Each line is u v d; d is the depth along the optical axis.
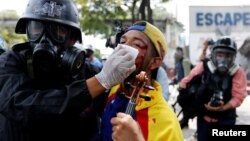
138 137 1.47
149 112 1.95
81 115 1.98
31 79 1.84
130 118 1.49
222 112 4.08
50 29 1.88
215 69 4.09
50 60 1.85
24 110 1.70
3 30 21.47
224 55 4.03
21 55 1.91
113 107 2.04
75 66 1.89
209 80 4.09
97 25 16.00
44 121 1.73
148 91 2.00
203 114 4.13
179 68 11.14
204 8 15.88
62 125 1.87
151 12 14.07
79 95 1.69
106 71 1.71
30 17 1.88
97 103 2.16
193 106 4.14
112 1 15.89
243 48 14.57
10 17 23.48
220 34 15.90
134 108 1.93
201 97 4.09
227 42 4.04
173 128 1.91
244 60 14.39
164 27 23.12
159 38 2.06
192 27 15.95
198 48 15.86
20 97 1.73
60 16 1.89
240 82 4.09
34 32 1.90
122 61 1.69
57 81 1.90
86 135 2.05
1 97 1.76
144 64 2.04
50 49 1.84
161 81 4.07
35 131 1.84
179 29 25.61
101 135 2.09
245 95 4.12
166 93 4.07
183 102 4.21
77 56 1.88
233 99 4.07
